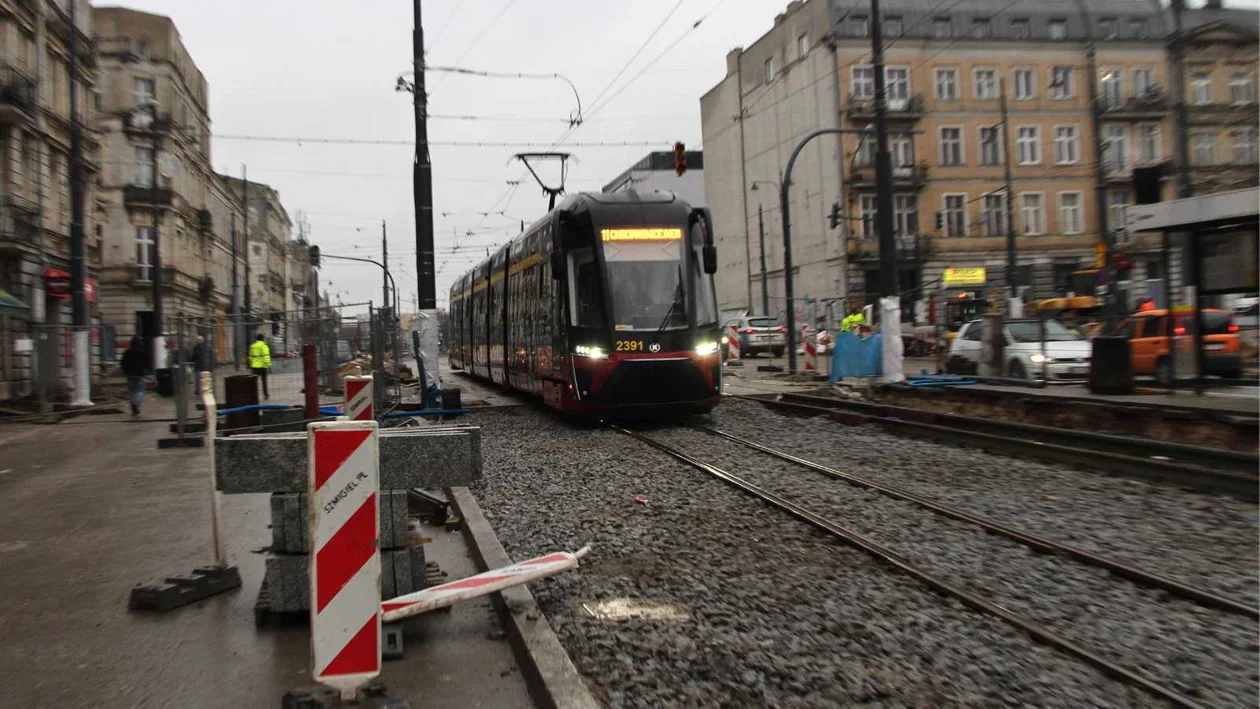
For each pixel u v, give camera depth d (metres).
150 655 4.52
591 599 5.49
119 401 23.80
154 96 46.25
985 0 48.75
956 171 48.03
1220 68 33.31
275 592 4.85
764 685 4.16
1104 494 8.80
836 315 39.91
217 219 59.06
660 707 3.90
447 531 7.41
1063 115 48.75
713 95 60.59
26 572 6.14
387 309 18.67
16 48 23.62
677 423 15.26
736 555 6.60
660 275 14.23
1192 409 11.86
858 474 10.02
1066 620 5.27
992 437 11.62
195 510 8.33
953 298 31.17
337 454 3.64
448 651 4.55
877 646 4.76
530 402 20.00
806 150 50.00
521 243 19.00
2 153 23.09
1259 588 5.84
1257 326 15.71
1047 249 48.53
